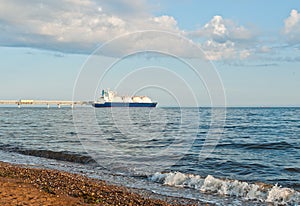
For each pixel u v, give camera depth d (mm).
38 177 11508
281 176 13938
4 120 57094
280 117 65562
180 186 11750
